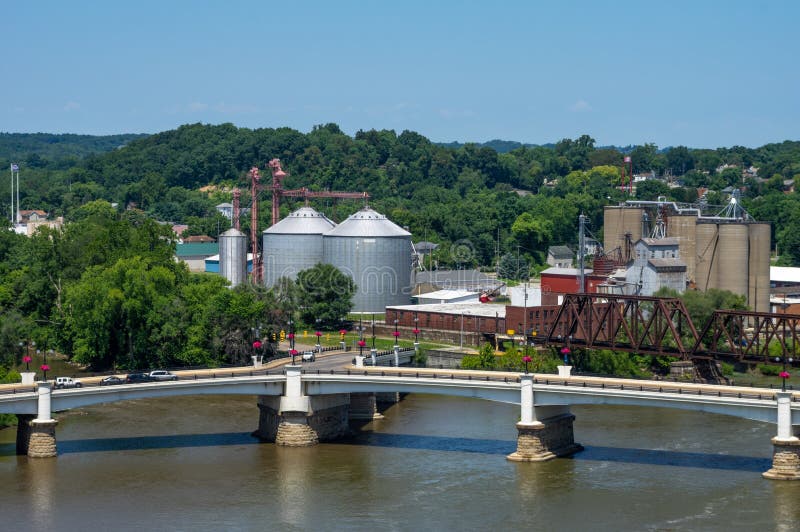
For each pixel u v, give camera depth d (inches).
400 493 7613.2
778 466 7824.8
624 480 7854.3
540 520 7017.7
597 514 7111.2
